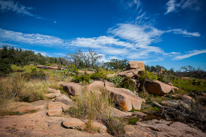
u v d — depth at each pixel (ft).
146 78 27.99
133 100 19.22
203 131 12.61
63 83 27.94
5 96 15.55
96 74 31.63
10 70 37.35
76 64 79.77
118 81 30.37
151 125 13.01
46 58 102.68
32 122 8.68
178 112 16.66
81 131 8.45
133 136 9.27
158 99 24.13
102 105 11.84
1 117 9.37
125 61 90.12
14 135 6.24
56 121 10.34
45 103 16.80
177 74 62.23
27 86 21.44
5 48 62.34
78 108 12.68
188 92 30.68
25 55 78.28
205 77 59.77
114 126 9.58
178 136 10.64
